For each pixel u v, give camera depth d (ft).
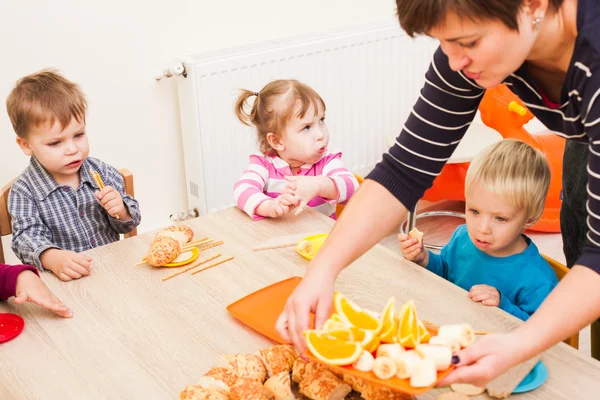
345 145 8.88
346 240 3.47
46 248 4.40
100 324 3.70
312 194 5.14
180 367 3.33
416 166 3.63
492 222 4.42
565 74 2.91
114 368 3.34
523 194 4.29
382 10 9.12
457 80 3.41
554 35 2.75
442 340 2.78
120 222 5.41
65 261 4.22
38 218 5.10
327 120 8.55
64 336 3.61
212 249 4.48
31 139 5.08
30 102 4.94
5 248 7.18
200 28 7.76
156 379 3.25
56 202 5.30
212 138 7.68
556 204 8.86
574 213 4.78
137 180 7.92
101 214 5.54
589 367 3.26
